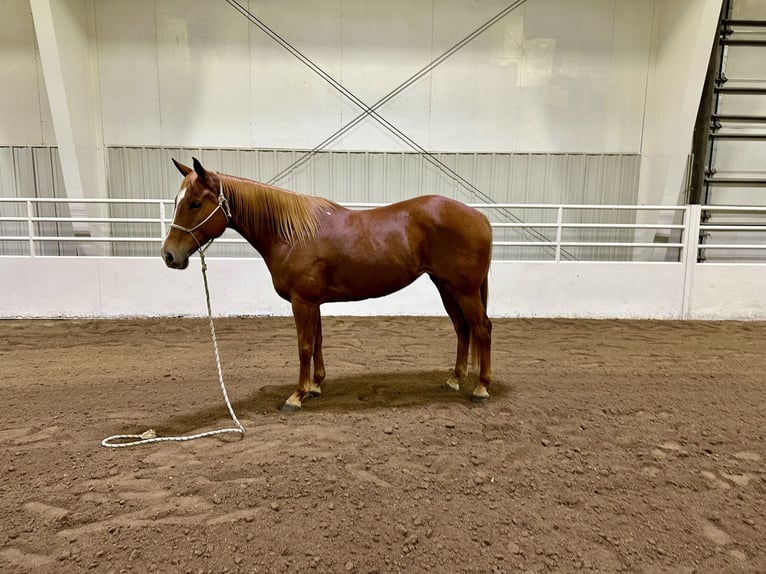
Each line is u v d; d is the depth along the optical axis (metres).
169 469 2.00
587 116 6.48
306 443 2.26
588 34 6.32
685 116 5.79
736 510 1.80
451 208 2.59
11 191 6.27
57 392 2.99
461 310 2.89
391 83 6.34
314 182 6.46
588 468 2.08
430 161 6.47
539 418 2.61
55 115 5.60
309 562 1.48
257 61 6.21
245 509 1.73
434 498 1.83
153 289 5.30
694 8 5.53
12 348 4.09
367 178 6.48
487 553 1.54
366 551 1.53
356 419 2.55
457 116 6.43
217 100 6.26
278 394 2.96
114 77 6.12
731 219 6.48
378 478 1.96
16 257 5.14
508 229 6.55
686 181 6.56
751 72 6.22
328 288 2.59
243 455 2.13
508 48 6.32
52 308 5.24
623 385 3.20
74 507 1.73
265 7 6.11
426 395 2.94
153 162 6.30
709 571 1.48
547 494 1.88
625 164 6.55
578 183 6.57
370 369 3.50
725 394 3.05
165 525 1.63
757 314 5.49
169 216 6.40
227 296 5.37
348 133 6.41
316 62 6.26
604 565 1.50
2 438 2.30
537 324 5.14
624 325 5.13
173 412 2.66
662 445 2.32
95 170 6.17
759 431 2.49
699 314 5.50
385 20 6.21
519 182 6.55
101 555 1.49
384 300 5.49
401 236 2.54
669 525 1.70
